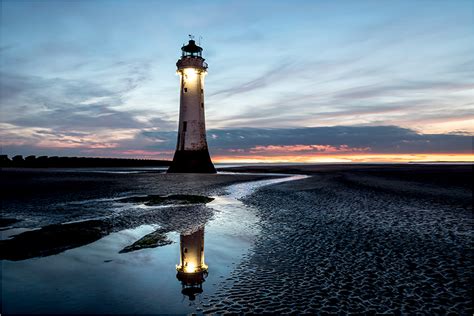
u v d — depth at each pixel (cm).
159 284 712
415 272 743
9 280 738
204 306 600
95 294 660
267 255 896
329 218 1360
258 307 589
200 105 4528
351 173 4506
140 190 2556
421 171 4797
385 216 1368
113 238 1107
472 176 3431
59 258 896
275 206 1717
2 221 1367
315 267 789
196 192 2439
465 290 643
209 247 988
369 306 584
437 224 1202
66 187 2736
